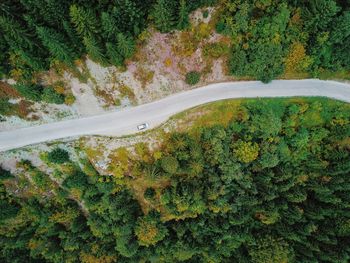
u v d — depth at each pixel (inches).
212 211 2768.2
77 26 1983.3
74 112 2564.0
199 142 2561.5
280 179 2635.3
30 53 2138.3
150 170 2514.8
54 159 2593.5
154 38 2265.0
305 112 2576.3
